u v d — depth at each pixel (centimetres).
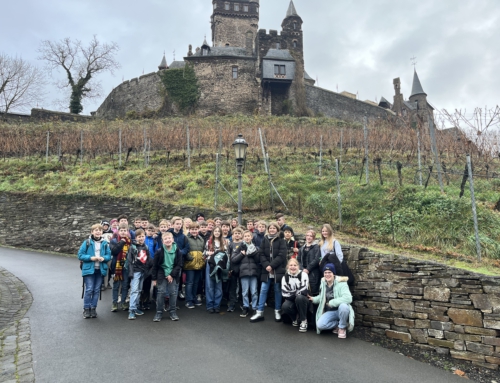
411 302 588
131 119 4072
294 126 3123
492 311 513
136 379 447
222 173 1620
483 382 471
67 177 1847
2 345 545
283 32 4528
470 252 731
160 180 1644
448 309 551
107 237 768
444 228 828
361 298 649
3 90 4081
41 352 523
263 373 470
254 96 4388
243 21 5800
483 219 827
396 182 1223
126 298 761
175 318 677
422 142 1786
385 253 639
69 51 4612
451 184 1191
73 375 456
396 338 594
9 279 952
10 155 2488
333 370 486
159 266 679
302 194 1228
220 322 670
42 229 1525
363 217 976
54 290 863
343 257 656
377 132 2220
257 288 753
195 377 455
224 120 3734
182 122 3472
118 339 575
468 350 525
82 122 3700
